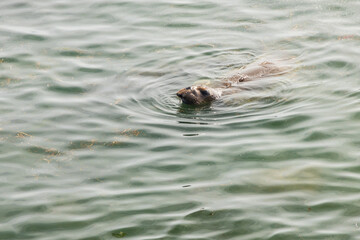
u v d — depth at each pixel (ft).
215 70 75.97
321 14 89.15
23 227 46.93
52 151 58.23
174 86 72.08
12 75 74.95
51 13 93.56
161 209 48.47
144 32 86.99
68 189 51.85
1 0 98.58
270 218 46.50
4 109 66.69
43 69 76.59
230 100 67.51
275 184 51.06
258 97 67.67
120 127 62.39
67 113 65.72
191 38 84.84
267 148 56.80
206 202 49.03
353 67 72.69
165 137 60.03
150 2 96.84
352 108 63.26
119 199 50.08
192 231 45.52
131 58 79.71
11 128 62.69
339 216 46.39
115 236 45.47
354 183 50.57
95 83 73.05
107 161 56.13
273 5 93.40
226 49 81.35
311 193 49.52
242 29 86.63
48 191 51.70
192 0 96.84
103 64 78.07
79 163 56.03
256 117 63.16
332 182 50.90
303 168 53.21
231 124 62.08
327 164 53.67
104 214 48.24
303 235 44.32
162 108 66.64
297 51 79.05
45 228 46.75
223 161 55.11
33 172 54.70
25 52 81.05
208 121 63.10
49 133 61.57
